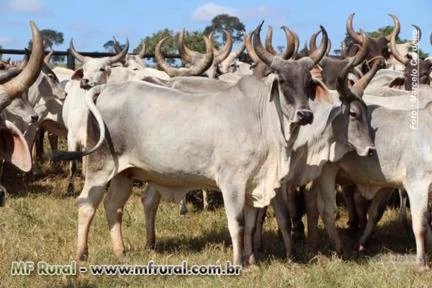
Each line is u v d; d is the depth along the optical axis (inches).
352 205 428.8
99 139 360.8
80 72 518.6
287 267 358.3
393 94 432.8
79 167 557.9
